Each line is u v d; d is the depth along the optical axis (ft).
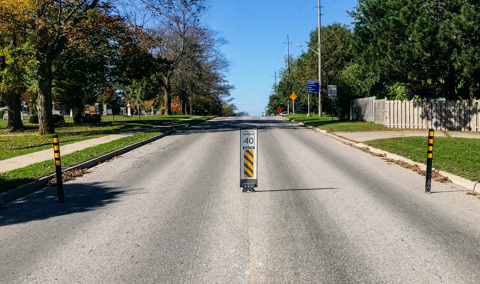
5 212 21.85
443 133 57.67
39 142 55.21
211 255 14.88
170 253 15.15
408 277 12.95
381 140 49.85
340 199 23.02
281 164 35.45
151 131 70.08
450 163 32.09
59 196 23.90
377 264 13.94
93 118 105.70
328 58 117.08
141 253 15.20
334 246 15.65
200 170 33.04
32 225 19.24
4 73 72.49
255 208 21.22
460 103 62.54
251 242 16.15
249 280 12.83
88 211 21.43
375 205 21.65
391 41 62.69
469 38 53.88
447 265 13.83
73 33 66.69
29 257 15.14
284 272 13.37
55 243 16.57
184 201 22.94
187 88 174.40
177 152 44.78
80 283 12.84
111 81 99.09
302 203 22.16
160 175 31.32
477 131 60.34
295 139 56.95
